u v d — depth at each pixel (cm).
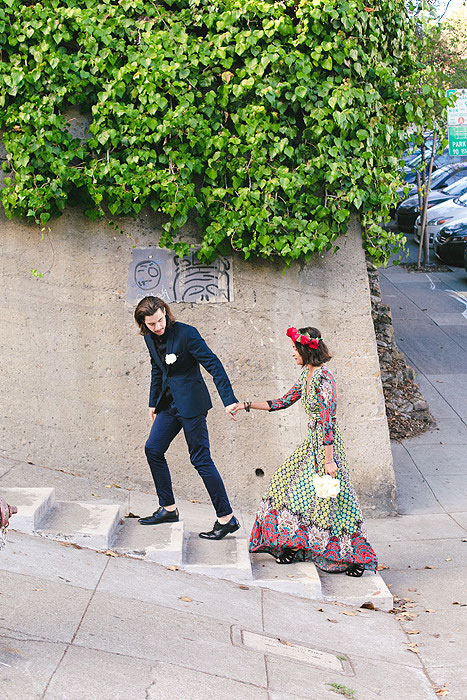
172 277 684
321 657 426
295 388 549
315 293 696
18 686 326
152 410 564
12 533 496
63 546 498
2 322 680
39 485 641
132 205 655
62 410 687
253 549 559
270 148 657
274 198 662
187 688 355
